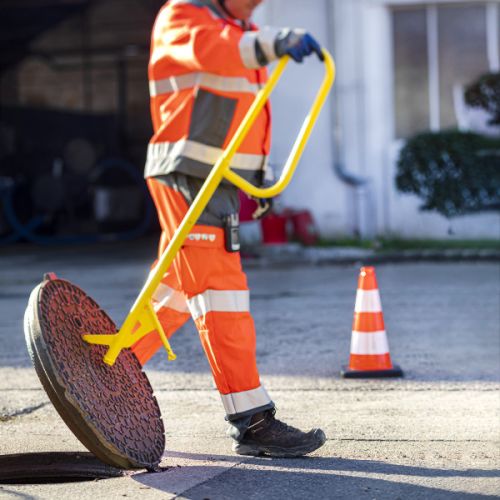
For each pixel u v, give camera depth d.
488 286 14.82
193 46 5.35
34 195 31.30
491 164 21.25
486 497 4.99
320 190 22.09
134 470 5.87
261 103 5.38
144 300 5.50
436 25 21.78
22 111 31.70
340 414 7.02
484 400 7.41
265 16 22.02
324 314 12.33
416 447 6.04
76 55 35.44
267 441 5.84
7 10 35.31
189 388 8.08
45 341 5.14
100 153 32.22
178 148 5.66
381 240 21.19
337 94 21.86
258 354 9.64
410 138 21.58
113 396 5.52
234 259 5.75
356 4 21.73
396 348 9.84
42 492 5.13
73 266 21.12
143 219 32.16
